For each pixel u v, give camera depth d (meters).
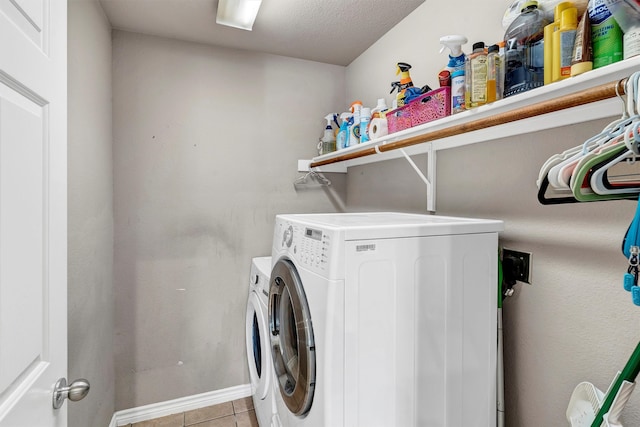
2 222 0.54
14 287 0.57
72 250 1.28
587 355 0.97
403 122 1.48
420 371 0.99
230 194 2.22
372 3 1.70
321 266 0.94
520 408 1.16
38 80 0.66
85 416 1.41
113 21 1.85
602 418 0.75
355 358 0.91
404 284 0.97
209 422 1.98
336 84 2.51
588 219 0.96
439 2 1.58
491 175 1.29
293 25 1.92
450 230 1.03
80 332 1.36
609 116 0.88
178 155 2.08
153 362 2.04
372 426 0.93
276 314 1.46
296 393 1.08
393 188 1.96
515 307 1.18
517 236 1.18
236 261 2.24
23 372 0.60
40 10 0.68
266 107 2.30
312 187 2.45
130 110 1.96
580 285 0.98
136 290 2.00
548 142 1.07
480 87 1.02
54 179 0.73
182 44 2.08
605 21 0.75
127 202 1.97
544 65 0.87
